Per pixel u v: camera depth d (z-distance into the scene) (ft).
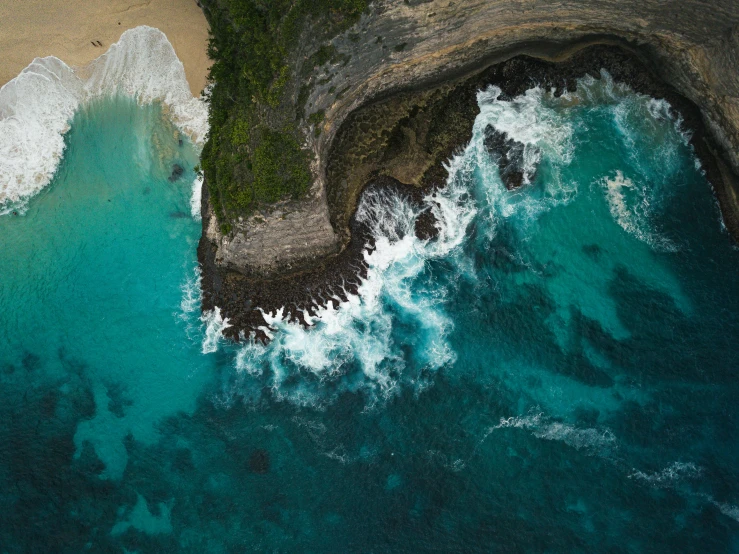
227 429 103.24
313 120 97.91
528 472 98.84
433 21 95.61
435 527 96.53
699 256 105.70
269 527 98.27
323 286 106.42
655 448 99.30
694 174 107.45
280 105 94.27
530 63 108.78
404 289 107.45
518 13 99.19
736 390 100.42
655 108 108.58
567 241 107.96
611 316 104.83
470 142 109.29
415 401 102.58
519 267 107.65
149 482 101.71
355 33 92.17
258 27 92.94
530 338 104.63
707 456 98.58
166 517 100.01
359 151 106.22
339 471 99.91
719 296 104.01
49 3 109.40
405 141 107.55
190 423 104.01
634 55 106.83
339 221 105.70
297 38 91.04
